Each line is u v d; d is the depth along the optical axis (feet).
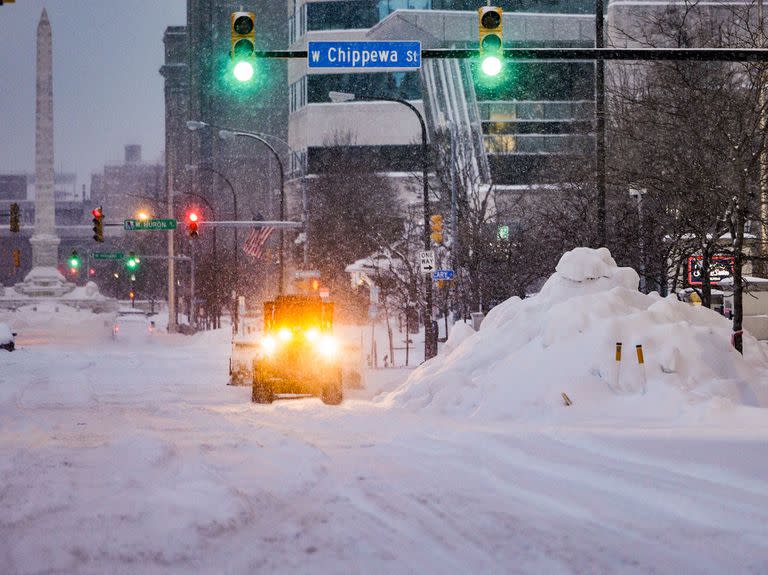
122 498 81.51
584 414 155.22
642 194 263.29
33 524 71.56
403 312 513.86
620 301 179.42
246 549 66.03
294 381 203.10
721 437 117.08
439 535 71.67
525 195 629.51
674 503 80.38
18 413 170.71
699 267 252.62
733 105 195.31
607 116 271.28
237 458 109.91
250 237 617.62
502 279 421.59
